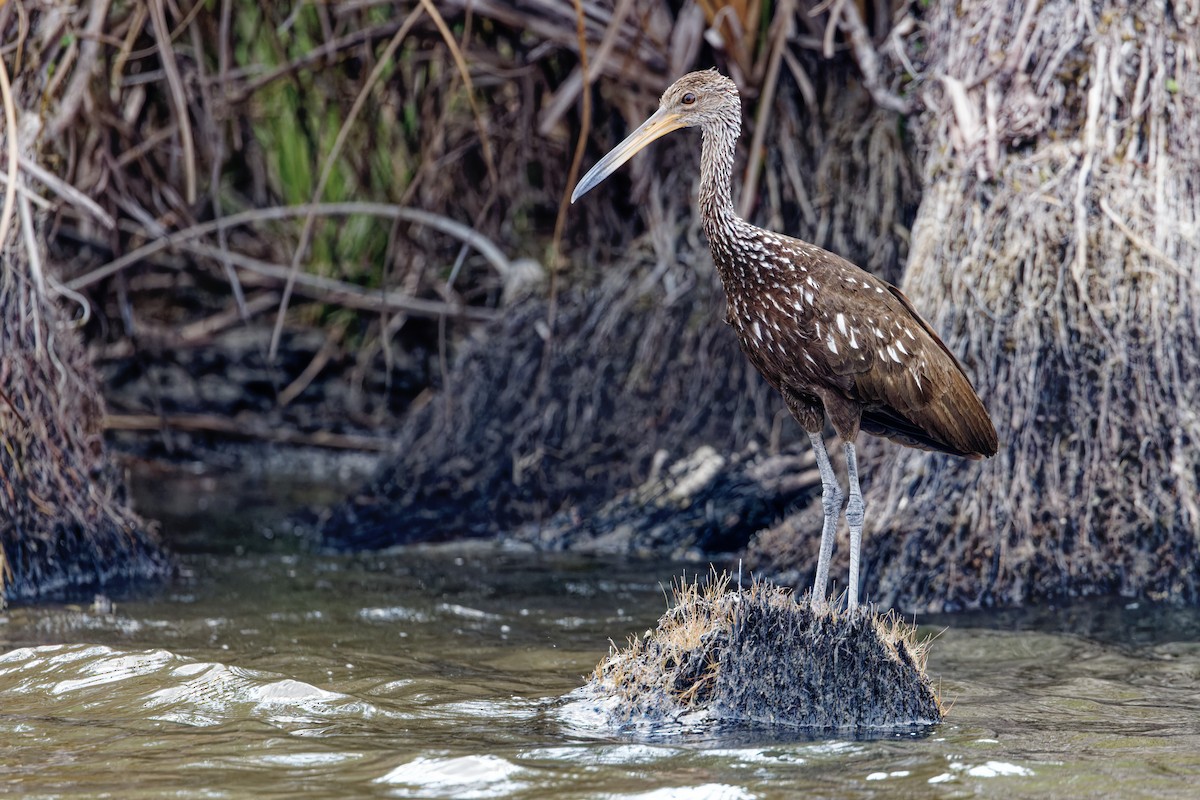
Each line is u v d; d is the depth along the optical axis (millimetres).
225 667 8609
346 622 10594
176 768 6734
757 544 12438
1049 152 11609
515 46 16375
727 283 9305
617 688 7984
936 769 6730
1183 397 11312
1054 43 11641
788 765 6797
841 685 7664
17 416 11461
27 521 11531
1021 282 11469
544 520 14883
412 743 7203
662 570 12828
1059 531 11266
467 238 17047
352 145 18375
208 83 15820
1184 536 11125
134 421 18969
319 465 19000
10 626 10133
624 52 15305
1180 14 11625
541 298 16578
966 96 11820
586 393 15727
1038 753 7055
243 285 19469
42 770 6695
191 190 12922
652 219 16219
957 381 9242
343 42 15859
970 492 11273
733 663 7719
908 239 14578
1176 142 11523
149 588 11805
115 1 15383
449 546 14180
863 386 8953
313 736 7336
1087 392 11398
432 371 20328
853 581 8844
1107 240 11484
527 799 6254
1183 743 7270
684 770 6691
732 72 14828
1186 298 11398
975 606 11016
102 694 8141
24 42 11945
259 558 13438
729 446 14984
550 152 17250
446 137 17734
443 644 9867
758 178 15422
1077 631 10164
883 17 14602
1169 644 9773
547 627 10492
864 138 14891
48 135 12844
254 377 20203
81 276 17453
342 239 19625
